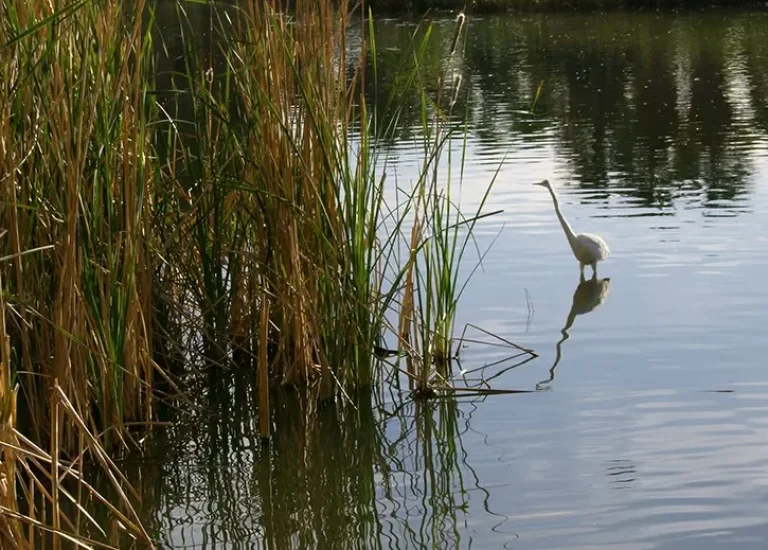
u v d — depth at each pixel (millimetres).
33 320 5145
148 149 5906
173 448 5496
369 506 4773
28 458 4789
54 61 4902
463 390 6125
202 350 6719
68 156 4695
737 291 7535
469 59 23062
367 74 19406
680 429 5352
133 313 5398
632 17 31688
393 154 12523
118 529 4613
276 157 5910
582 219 9781
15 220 4629
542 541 4320
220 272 6488
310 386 6238
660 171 11930
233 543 4453
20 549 3457
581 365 6363
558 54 23969
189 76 6184
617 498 4660
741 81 19312
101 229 5254
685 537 4293
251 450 5484
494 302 7594
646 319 7070
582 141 14000
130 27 5402
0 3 4551
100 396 5289
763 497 4598
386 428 5691
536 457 5156
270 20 5918
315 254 6004
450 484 4945
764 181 11180
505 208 10273
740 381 5941
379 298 6188
